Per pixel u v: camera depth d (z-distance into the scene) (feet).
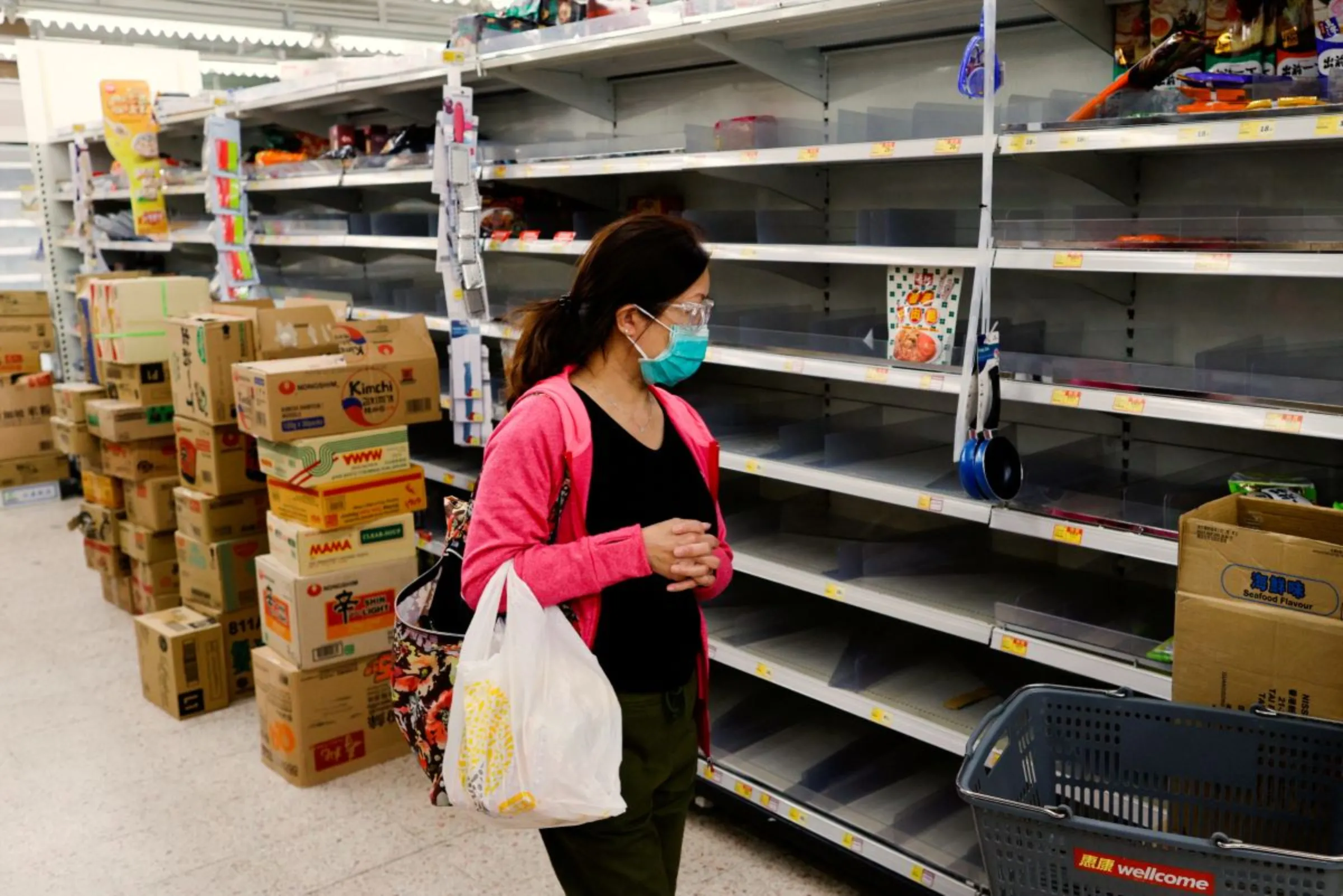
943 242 8.80
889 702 8.70
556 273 14.61
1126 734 5.45
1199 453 8.48
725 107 11.41
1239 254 6.11
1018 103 7.59
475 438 11.65
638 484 5.65
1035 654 7.47
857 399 10.92
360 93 13.56
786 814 9.02
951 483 8.46
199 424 12.35
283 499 10.84
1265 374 7.18
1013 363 7.72
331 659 10.71
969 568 9.34
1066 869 4.63
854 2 7.61
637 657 5.64
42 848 9.70
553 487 5.48
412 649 5.98
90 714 12.55
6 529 20.63
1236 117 6.00
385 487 10.78
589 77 12.28
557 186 12.45
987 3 6.89
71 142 23.65
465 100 11.36
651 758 5.75
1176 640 5.59
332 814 10.29
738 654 9.75
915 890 8.23
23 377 22.00
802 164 9.76
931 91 9.50
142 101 18.62
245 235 16.03
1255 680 5.32
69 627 15.39
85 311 16.72
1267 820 5.19
